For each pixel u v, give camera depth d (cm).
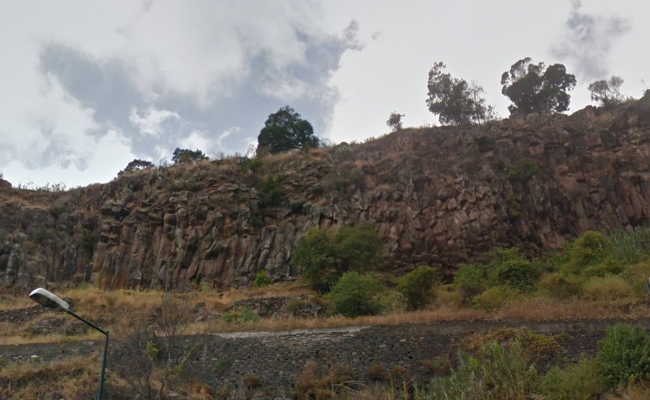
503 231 4366
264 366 2155
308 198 4941
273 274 4388
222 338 2491
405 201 4666
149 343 2080
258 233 4697
